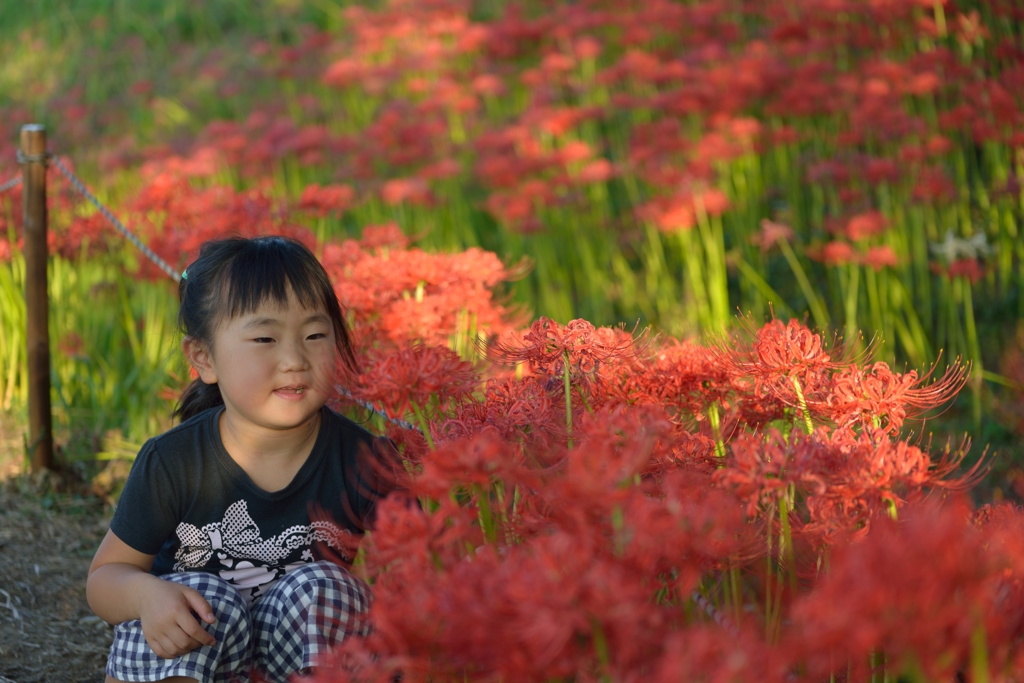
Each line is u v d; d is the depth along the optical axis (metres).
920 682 0.85
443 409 1.39
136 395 3.24
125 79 7.82
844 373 1.39
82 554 2.51
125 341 3.80
